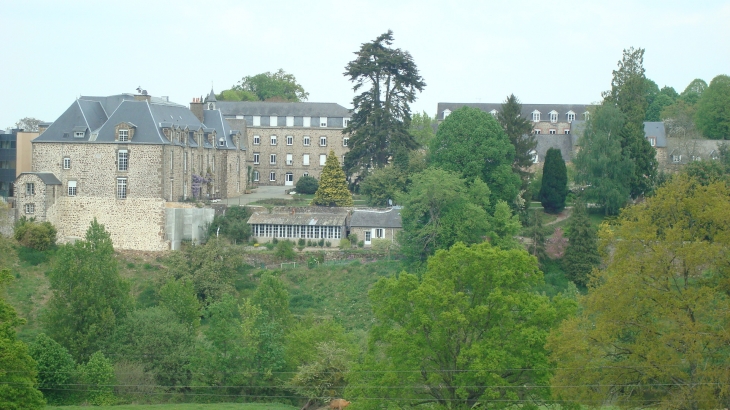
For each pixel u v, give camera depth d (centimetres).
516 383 4200
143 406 5075
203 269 7725
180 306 6284
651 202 3888
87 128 8769
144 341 5647
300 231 8700
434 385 4203
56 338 5834
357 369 4384
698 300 3494
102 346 5797
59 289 6031
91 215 8688
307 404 5197
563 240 8112
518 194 8931
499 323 4316
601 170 9094
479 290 4466
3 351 4034
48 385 5219
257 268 8162
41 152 8769
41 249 8238
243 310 5675
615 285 3669
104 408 4984
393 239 8431
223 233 8744
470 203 7875
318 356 5347
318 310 7331
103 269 6131
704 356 3441
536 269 4603
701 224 3712
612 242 3944
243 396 5425
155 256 8481
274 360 5462
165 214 8581
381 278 4744
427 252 7856
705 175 8562
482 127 8644
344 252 8244
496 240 7769
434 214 7944
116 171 8650
